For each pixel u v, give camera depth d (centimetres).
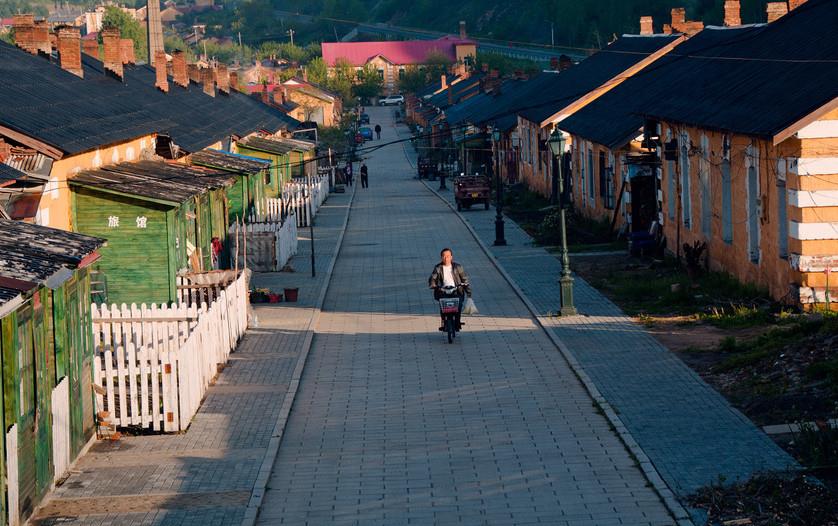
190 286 3538
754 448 1944
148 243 3472
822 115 2984
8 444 1609
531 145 8638
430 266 4956
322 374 2789
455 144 11588
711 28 6450
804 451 1894
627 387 2466
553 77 9106
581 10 19688
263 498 1842
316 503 1814
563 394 2472
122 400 2236
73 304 2069
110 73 4966
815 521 1574
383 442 2158
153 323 2683
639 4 18138
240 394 2548
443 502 1789
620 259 4803
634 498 1761
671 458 1923
